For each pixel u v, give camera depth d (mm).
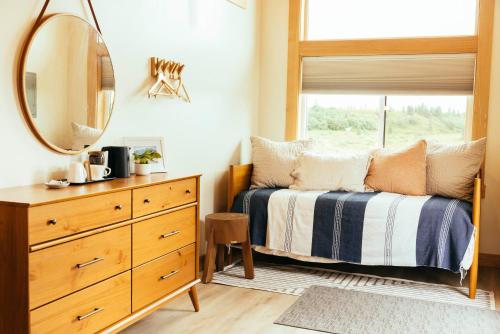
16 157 2367
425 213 3574
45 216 1993
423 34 4539
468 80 4391
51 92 2516
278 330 2848
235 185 4207
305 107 4996
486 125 4293
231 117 4496
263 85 5027
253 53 4859
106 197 2326
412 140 4656
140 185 2549
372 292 3506
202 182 4062
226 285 3629
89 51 2758
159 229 2744
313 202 3867
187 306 3203
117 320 2447
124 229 2461
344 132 4879
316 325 2914
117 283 2432
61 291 2094
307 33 4910
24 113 2385
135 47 3178
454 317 3057
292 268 4086
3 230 1968
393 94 4617
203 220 4113
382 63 4625
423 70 4516
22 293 1950
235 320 2986
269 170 4398
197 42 3879
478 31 4281
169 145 3588
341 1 4785
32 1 2404
